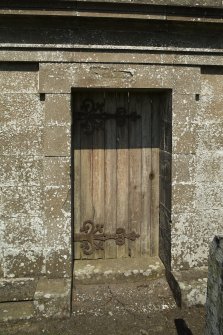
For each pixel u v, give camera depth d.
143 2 3.72
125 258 4.71
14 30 3.77
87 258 4.68
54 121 3.94
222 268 2.42
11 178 4.01
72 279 4.31
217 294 2.50
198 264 4.33
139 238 4.72
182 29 3.99
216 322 2.50
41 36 3.80
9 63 3.88
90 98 4.47
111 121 4.53
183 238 4.25
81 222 4.62
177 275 4.19
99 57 3.93
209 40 4.07
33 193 4.05
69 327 3.71
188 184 4.21
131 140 4.59
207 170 4.27
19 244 4.07
